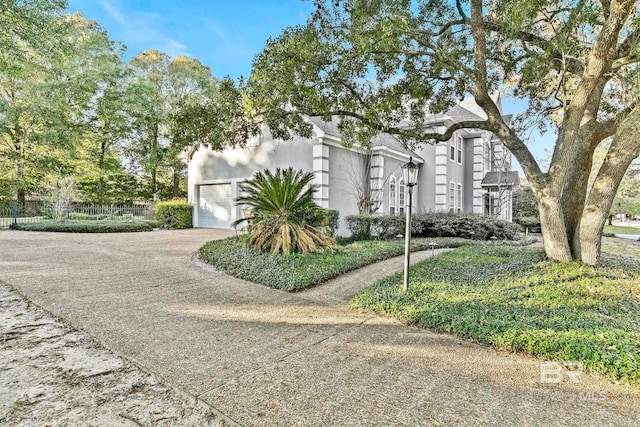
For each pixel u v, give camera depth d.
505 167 19.81
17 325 4.04
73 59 18.91
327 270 6.95
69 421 2.41
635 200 27.66
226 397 2.76
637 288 5.57
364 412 2.60
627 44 6.59
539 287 5.61
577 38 6.95
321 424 2.45
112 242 10.95
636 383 2.99
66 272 6.54
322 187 12.88
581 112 6.29
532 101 9.39
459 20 7.82
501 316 4.33
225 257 7.93
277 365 3.31
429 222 13.85
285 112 8.07
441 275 6.62
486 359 3.51
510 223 14.40
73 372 3.07
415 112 8.85
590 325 3.99
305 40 6.45
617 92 8.30
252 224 9.04
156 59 24.75
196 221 17.61
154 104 22.66
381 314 4.85
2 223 15.68
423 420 2.51
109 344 3.65
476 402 2.75
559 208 6.75
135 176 27.66
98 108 20.58
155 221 16.34
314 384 2.98
